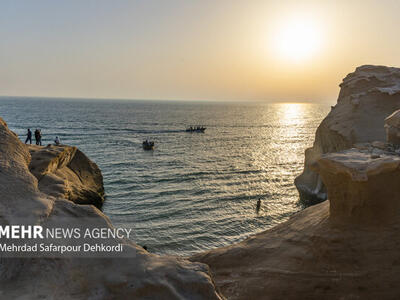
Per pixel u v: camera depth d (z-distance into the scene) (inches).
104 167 2001.7
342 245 441.4
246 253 494.0
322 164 511.2
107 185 1585.9
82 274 161.2
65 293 149.9
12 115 6250.0
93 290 154.3
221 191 1547.7
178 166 2111.2
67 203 201.6
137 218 1170.0
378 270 398.6
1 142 225.3
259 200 1316.4
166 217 1189.1
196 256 526.0
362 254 423.2
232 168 2100.1
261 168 2127.2
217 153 2706.7
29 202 187.5
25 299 140.2
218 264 483.5
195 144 3206.2
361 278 394.9
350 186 483.2
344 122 1184.2
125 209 1254.3
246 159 2466.8
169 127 4867.1
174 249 955.3
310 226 517.3
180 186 1621.6
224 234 1066.7
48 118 5851.4
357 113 1162.6
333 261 424.8
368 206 477.1
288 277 419.8
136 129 4409.5
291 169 2123.5
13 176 199.0
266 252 485.1
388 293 372.8
